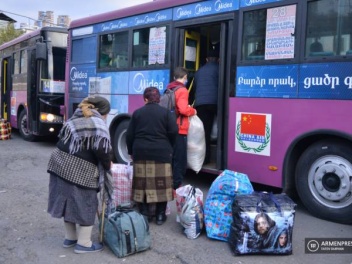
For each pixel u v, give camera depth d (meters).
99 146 3.82
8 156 9.70
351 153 4.69
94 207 3.99
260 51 5.50
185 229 4.54
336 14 4.76
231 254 4.08
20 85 12.69
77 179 3.84
